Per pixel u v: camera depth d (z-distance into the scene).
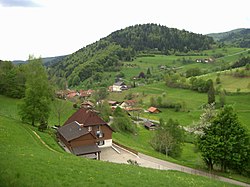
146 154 69.19
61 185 26.62
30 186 24.91
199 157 76.56
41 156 36.97
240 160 53.94
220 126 55.59
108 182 29.62
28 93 71.44
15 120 75.06
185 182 35.78
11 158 32.06
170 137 80.19
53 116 99.31
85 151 62.19
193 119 151.88
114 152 70.06
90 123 72.62
